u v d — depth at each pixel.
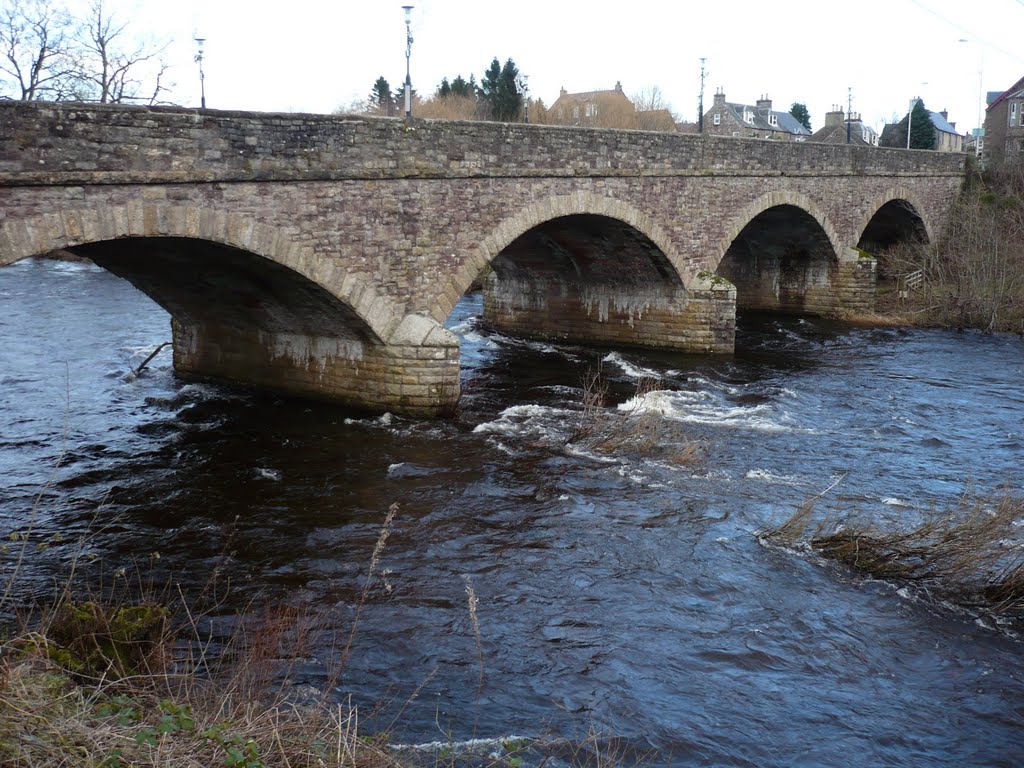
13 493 16.00
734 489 16.72
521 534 14.48
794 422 21.86
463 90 77.12
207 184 16.59
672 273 30.02
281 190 17.81
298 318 21.55
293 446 19.00
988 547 13.23
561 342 33.38
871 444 20.05
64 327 32.38
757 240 40.50
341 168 18.81
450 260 21.59
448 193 21.23
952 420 22.38
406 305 20.88
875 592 12.56
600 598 12.30
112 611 9.33
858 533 14.01
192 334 24.88
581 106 80.56
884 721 9.60
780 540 14.23
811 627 11.59
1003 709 9.86
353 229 19.33
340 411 21.69
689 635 11.36
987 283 37.91
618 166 26.22
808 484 17.12
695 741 9.12
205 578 12.65
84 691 7.52
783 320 39.50
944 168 46.38
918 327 37.38
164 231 16.03
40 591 11.95
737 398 24.38
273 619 11.30
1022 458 19.20
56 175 14.48
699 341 30.53
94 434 19.81
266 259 17.89
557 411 22.33
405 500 15.96
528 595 12.35
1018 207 44.53
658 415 21.02
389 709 9.38
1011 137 67.31
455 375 21.09
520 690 9.98
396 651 10.70
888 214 46.03
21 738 5.91
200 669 9.66
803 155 34.94
